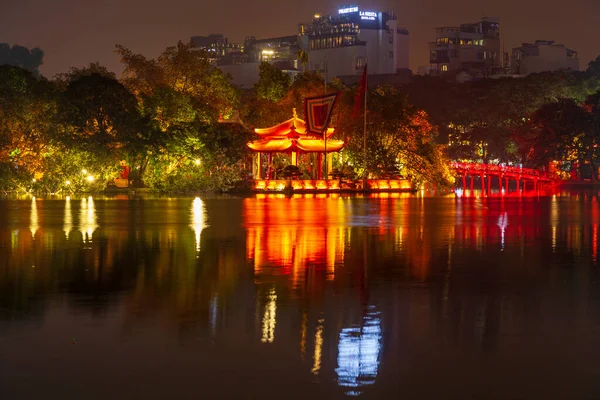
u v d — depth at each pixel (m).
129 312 25.17
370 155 128.12
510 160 199.00
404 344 21.61
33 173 100.19
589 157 170.38
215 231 51.38
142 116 114.69
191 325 23.50
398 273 33.16
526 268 34.84
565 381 18.81
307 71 146.25
